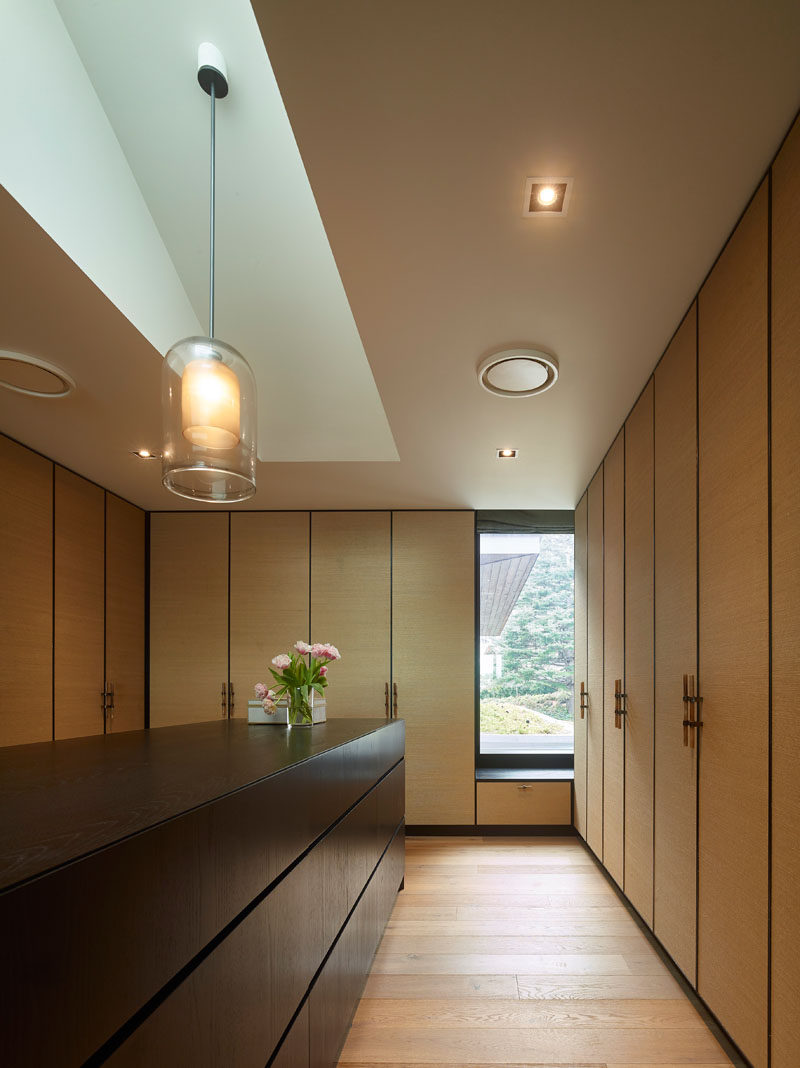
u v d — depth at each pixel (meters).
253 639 5.28
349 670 5.24
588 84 1.42
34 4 1.80
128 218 2.34
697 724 2.30
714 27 1.29
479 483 4.60
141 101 2.57
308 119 1.51
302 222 3.31
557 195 1.75
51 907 0.78
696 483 2.34
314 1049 1.86
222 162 2.83
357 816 2.53
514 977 2.79
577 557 5.06
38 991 0.75
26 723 3.59
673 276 2.16
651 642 2.95
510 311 2.34
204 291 2.89
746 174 1.70
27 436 3.47
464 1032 2.38
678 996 2.61
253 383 1.93
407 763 5.14
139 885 0.98
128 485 4.51
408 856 4.52
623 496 3.48
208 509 5.34
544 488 4.74
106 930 0.89
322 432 4.06
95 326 2.34
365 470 4.26
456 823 5.07
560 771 5.36
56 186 1.87
